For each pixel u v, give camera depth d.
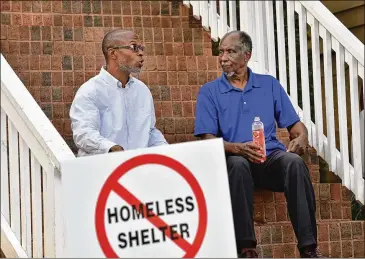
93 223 4.79
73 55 7.43
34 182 5.44
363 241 6.80
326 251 6.70
